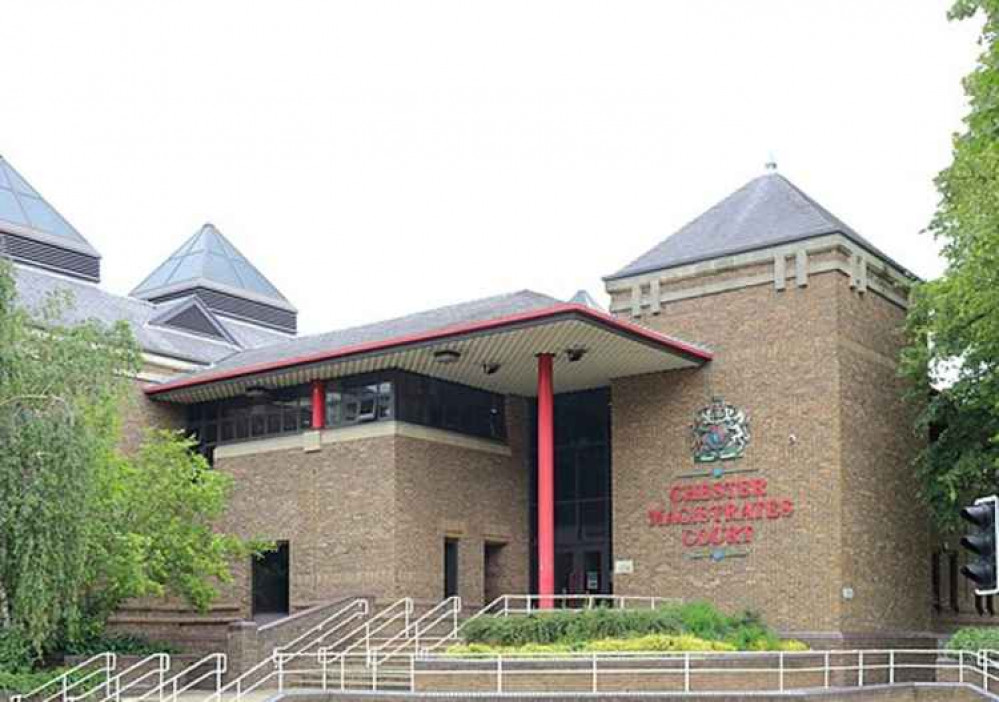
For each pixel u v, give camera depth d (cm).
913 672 3431
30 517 2452
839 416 3234
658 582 3456
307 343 4066
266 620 3578
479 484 3728
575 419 3903
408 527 3459
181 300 4734
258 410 3850
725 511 3372
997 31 2722
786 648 2944
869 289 3459
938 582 3834
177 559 3164
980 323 2888
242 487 3788
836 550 3173
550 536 3278
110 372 2650
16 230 4616
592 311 3034
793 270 3366
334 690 2623
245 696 2755
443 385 3678
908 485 3578
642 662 2655
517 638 2848
